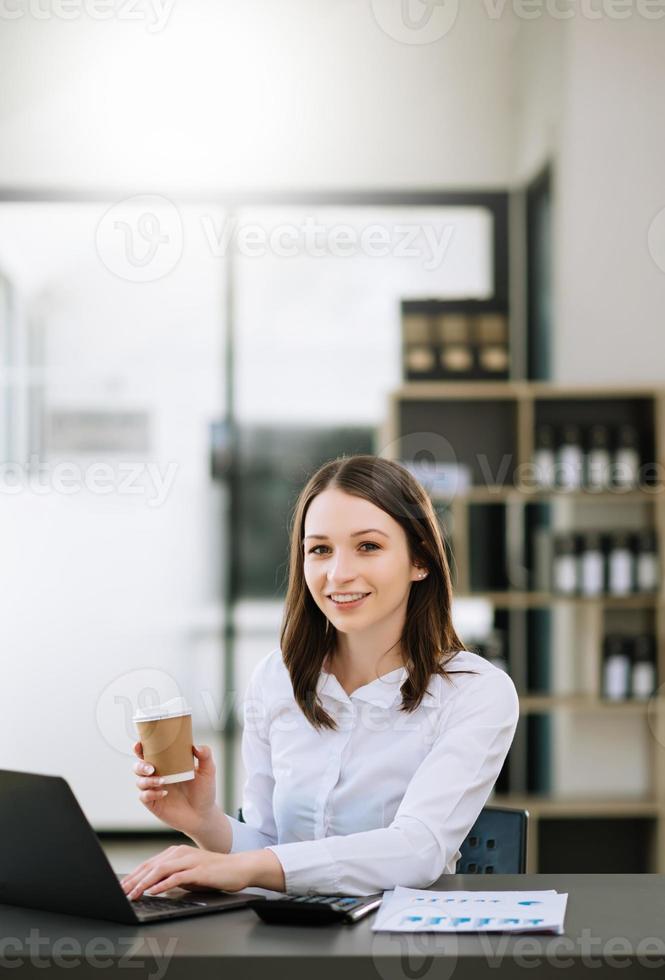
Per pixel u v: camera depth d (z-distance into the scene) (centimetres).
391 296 468
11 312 463
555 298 430
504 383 428
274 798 169
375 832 143
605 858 410
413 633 163
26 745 458
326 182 466
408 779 161
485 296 466
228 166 465
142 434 466
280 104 466
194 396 467
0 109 463
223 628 464
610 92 423
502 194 466
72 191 464
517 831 174
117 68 464
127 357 466
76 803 119
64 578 461
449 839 149
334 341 467
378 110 466
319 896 134
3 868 131
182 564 465
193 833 156
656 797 408
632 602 404
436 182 466
